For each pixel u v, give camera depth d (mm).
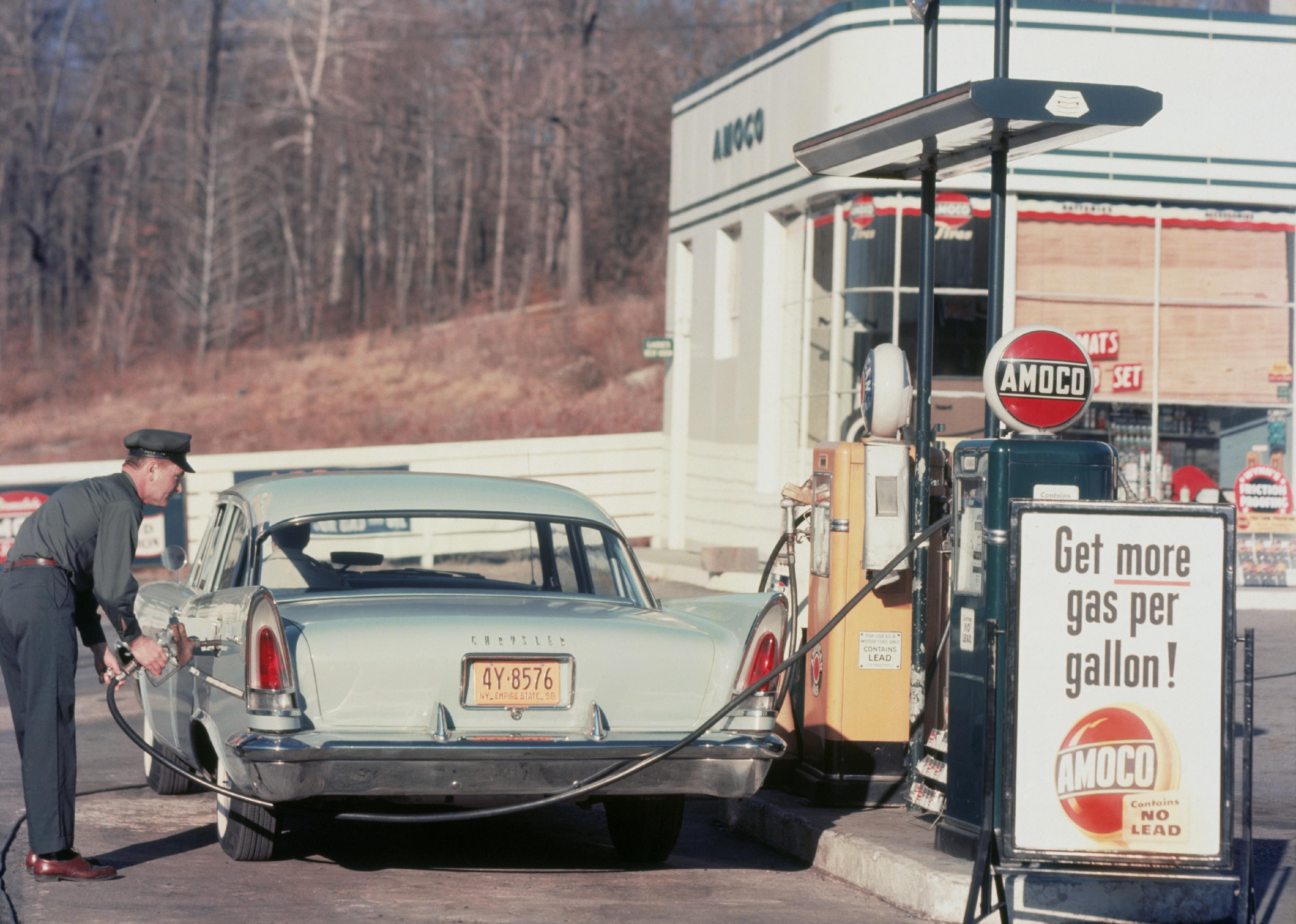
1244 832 4953
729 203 19453
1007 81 5797
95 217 57375
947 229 16219
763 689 5605
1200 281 16453
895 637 6734
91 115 57062
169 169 55562
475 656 5297
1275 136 16266
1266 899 5543
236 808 5922
